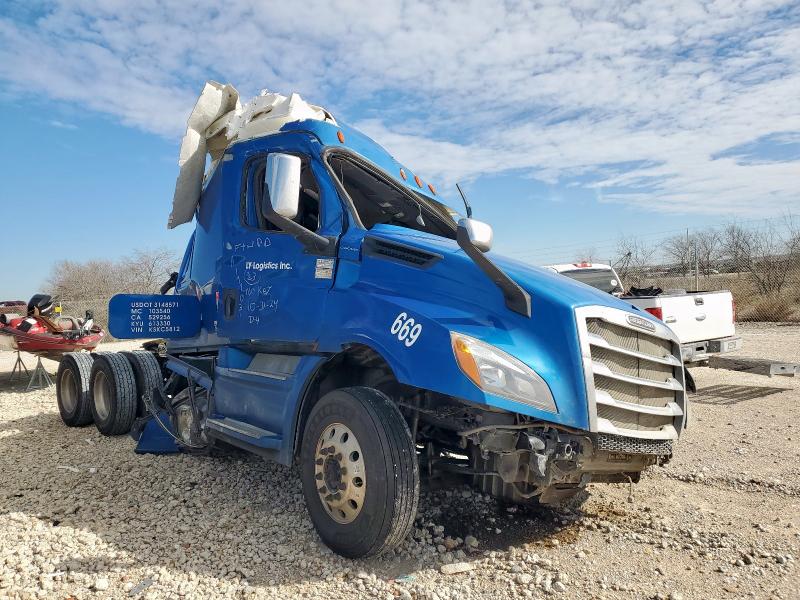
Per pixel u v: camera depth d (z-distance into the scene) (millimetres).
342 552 3615
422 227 5266
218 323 5438
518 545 3893
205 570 3514
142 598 3195
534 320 3561
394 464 3402
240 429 4594
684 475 5238
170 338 5871
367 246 4156
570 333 3494
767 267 22609
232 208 5316
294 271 4562
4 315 11219
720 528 4125
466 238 3516
